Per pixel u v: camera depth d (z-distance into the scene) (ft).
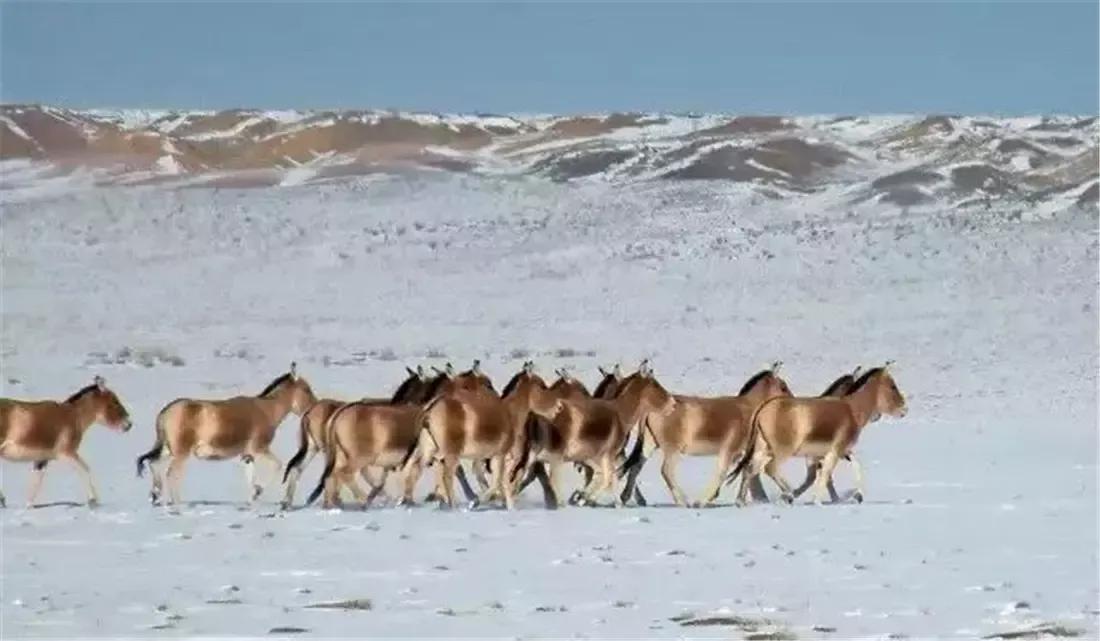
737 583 200.54
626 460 314.76
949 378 581.94
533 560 219.00
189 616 178.40
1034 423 481.87
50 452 285.43
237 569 212.23
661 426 288.10
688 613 179.83
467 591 194.39
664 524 258.16
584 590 195.11
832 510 278.67
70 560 220.64
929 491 314.14
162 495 303.27
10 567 214.28
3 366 586.86
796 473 373.20
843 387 311.68
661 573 207.92
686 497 312.91
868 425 475.31
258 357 616.39
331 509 278.05
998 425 475.31
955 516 268.82
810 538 241.55
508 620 175.52
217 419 286.46
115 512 275.39
